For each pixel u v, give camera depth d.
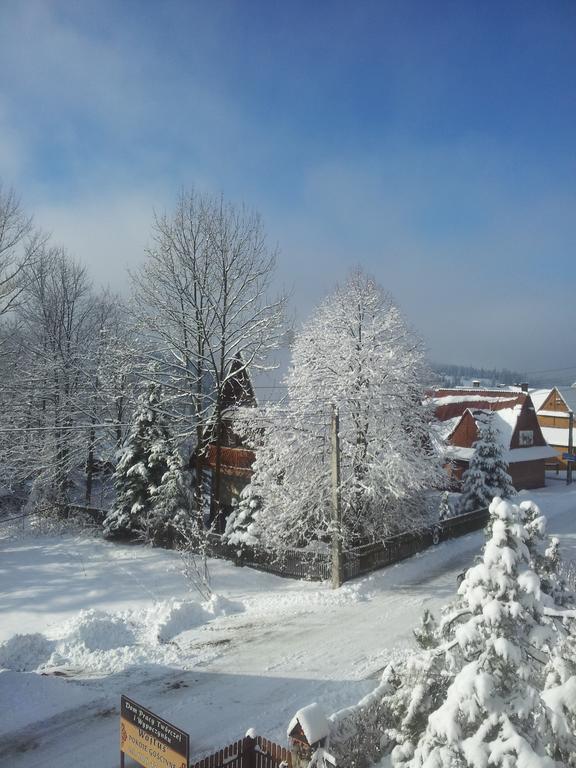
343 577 23.92
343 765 10.24
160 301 31.94
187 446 36.31
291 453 26.97
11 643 17.16
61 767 11.59
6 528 34.16
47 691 14.48
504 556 8.50
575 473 59.12
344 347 27.36
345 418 26.88
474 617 8.66
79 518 34.62
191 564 26.27
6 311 35.66
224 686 15.08
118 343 37.41
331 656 16.92
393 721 10.86
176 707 13.95
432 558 27.84
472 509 36.75
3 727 12.99
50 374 38.88
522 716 8.04
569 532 32.88
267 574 25.80
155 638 18.34
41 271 39.56
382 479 25.88
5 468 37.69
